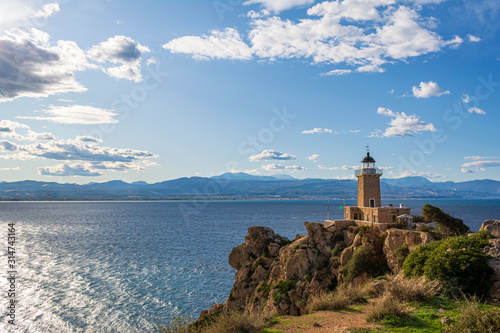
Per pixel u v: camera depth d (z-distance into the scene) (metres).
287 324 19.91
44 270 76.62
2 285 64.12
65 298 58.91
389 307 19.31
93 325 49.12
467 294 20.72
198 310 55.88
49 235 139.25
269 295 46.81
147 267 81.75
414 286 22.17
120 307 55.84
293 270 48.81
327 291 43.19
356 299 24.86
